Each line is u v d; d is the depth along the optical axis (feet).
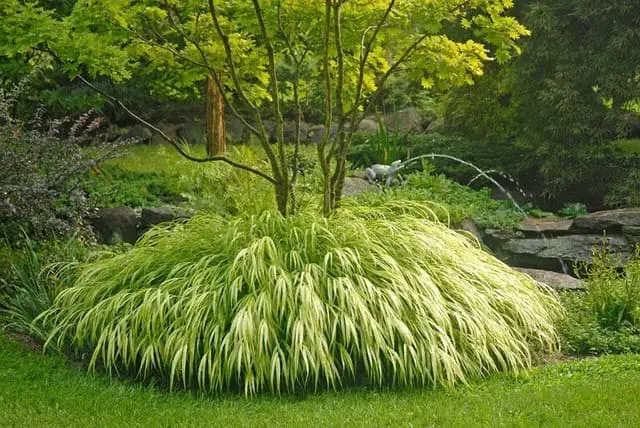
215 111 42.32
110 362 19.30
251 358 18.47
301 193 30.60
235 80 23.38
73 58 23.56
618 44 39.75
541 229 33.86
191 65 26.89
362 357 19.29
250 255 20.07
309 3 23.99
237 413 17.19
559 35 41.65
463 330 20.12
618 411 16.43
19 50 23.04
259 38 28.22
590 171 42.32
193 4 23.75
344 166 24.56
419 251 21.97
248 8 24.21
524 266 33.42
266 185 30.81
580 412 16.49
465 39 46.11
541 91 41.37
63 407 17.66
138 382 19.72
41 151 26.32
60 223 24.85
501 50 24.80
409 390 18.80
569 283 28.76
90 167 26.81
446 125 53.11
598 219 33.35
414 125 58.49
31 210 24.63
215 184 33.40
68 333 21.61
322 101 55.72
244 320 18.52
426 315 19.83
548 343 21.72
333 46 25.70
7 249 25.73
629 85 40.88
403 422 16.33
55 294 23.17
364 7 24.00
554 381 18.98
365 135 49.70
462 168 44.01
